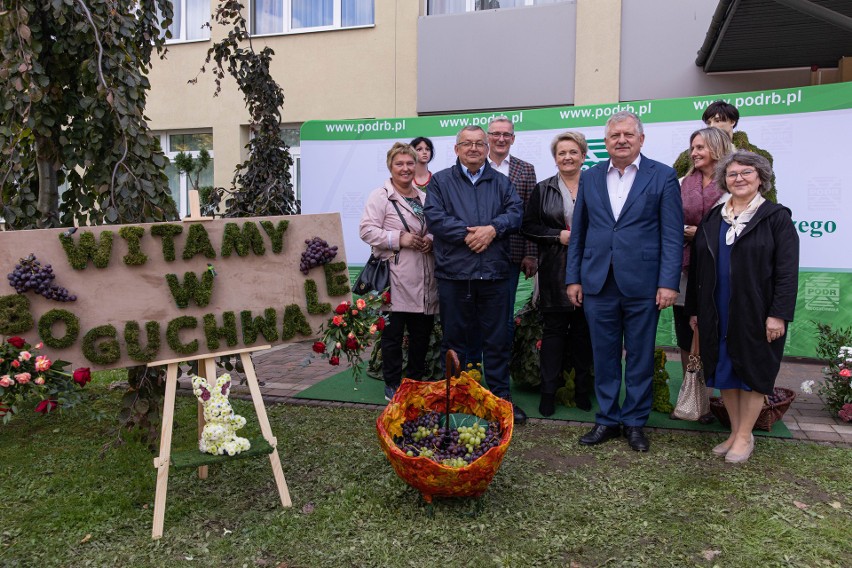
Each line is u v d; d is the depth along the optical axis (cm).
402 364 521
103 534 290
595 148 658
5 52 361
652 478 342
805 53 703
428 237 455
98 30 378
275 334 322
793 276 342
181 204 1032
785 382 546
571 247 414
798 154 594
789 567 258
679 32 773
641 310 389
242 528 292
